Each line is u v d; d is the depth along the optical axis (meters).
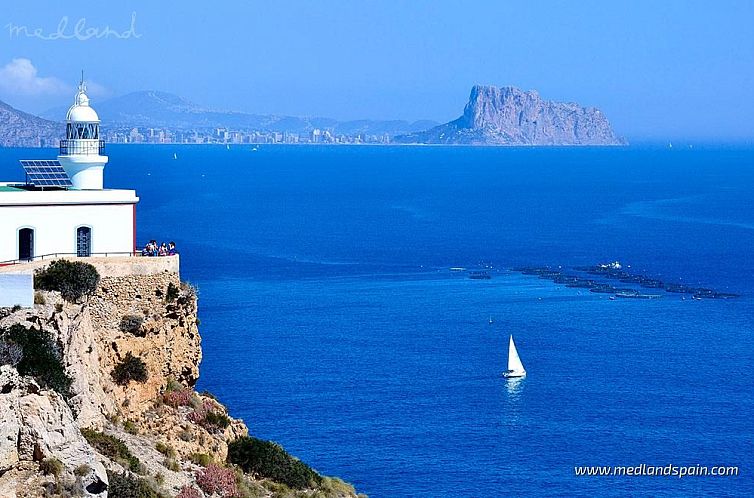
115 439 140.75
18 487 116.00
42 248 167.88
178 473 146.50
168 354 163.12
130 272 161.00
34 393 126.50
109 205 172.25
